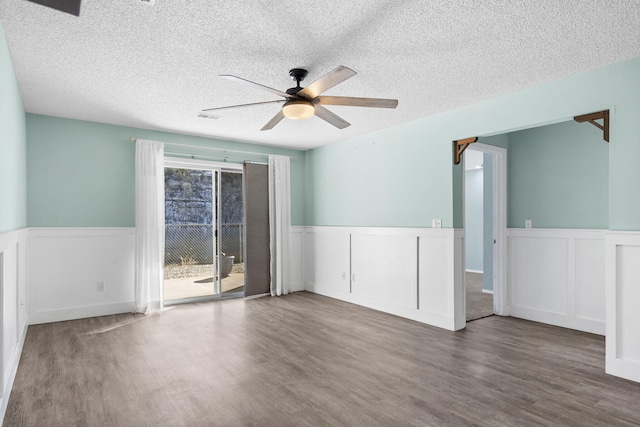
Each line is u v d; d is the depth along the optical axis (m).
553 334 3.90
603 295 3.89
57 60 2.87
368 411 2.31
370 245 5.12
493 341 3.66
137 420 2.21
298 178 6.44
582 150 4.14
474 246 8.78
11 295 2.73
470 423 2.17
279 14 2.23
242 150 5.86
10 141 2.80
